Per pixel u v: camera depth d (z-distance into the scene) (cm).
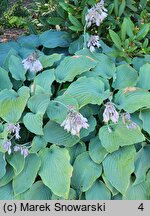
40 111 126
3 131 126
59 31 176
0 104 127
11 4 383
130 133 126
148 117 133
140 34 157
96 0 162
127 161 125
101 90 134
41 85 137
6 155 127
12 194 128
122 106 131
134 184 129
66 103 129
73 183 129
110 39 167
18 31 352
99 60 148
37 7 219
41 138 129
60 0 169
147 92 134
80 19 165
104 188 129
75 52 154
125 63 154
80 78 137
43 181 123
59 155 125
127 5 168
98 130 137
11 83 141
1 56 166
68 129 116
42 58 148
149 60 157
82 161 129
